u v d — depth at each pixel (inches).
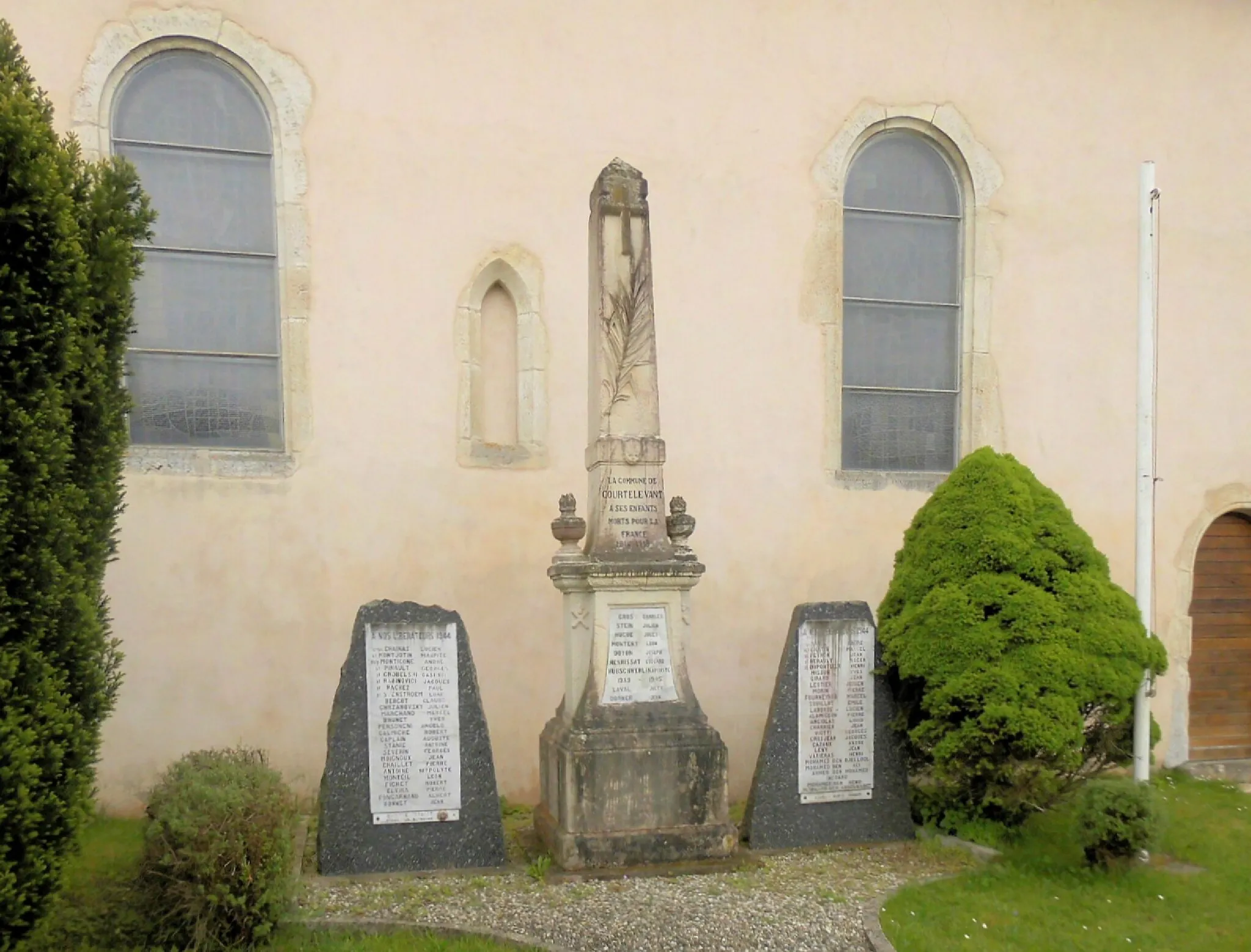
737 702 337.4
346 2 316.8
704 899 223.8
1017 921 216.8
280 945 196.1
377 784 243.1
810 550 347.6
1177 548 378.6
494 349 331.9
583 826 243.0
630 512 257.9
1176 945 207.5
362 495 313.0
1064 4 375.9
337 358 313.4
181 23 304.3
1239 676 388.2
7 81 180.7
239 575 302.5
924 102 362.9
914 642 265.4
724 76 345.4
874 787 272.7
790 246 350.0
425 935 202.4
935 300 373.1
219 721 298.5
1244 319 390.0
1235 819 304.0
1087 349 374.9
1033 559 264.8
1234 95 391.9
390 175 319.0
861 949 201.3
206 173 314.5
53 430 177.3
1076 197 375.9
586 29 334.6
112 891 205.6
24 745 170.6
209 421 314.3
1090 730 267.7
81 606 181.9
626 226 262.5
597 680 250.1
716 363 342.3
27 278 174.6
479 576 319.6
